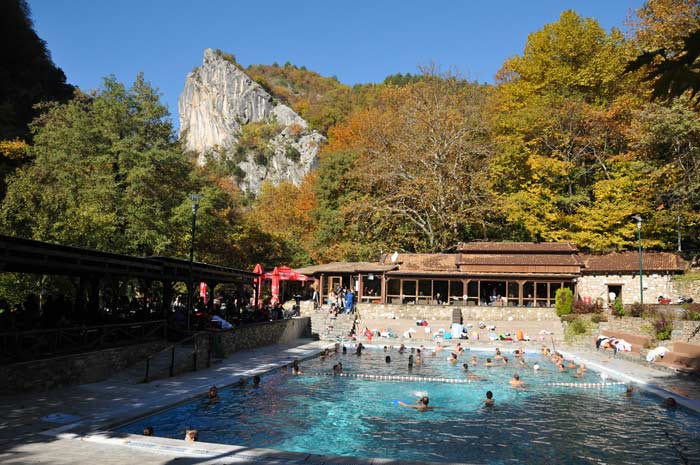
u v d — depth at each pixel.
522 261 48.66
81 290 24.17
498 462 12.25
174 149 43.84
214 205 52.84
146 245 39.88
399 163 57.38
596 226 51.09
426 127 58.34
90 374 18.20
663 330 30.19
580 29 58.94
